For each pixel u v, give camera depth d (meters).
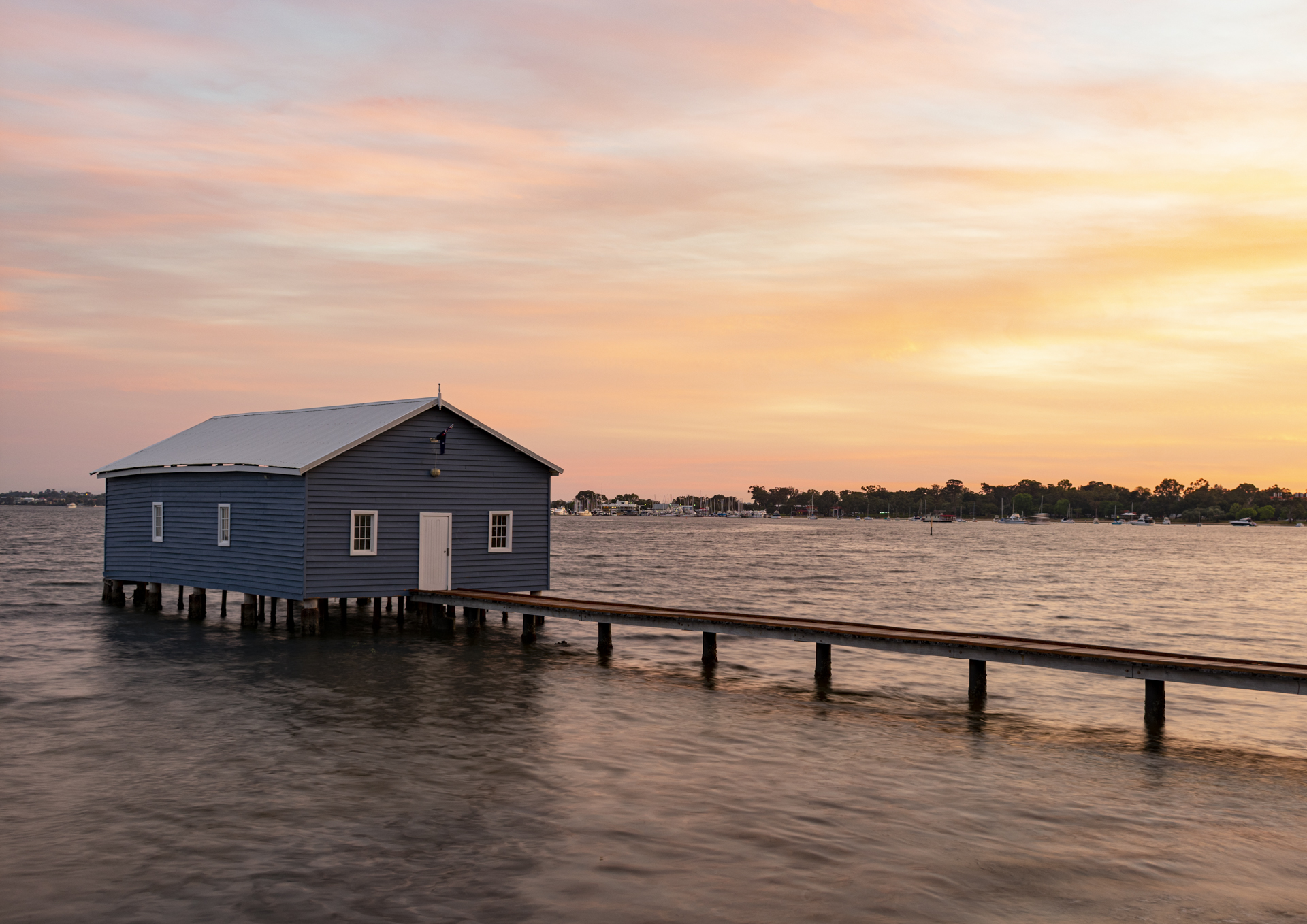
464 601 30.44
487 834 12.86
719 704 22.16
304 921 10.21
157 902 10.63
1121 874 12.07
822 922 10.45
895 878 11.72
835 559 106.19
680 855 12.28
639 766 16.39
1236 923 10.70
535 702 21.69
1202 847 13.15
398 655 28.08
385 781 15.16
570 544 137.62
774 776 16.03
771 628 25.25
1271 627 44.44
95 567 65.94
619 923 10.31
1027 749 18.58
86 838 12.53
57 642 29.91
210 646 29.30
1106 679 26.67
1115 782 16.33
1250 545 190.38
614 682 24.47
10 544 101.12
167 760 16.30
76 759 16.34
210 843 12.41
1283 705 23.44
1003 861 12.40
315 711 20.22
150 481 37.03
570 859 12.03
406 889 11.06
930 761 17.36
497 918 10.36
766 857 12.26
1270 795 15.75
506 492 34.06
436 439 32.19
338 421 34.00
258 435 36.16
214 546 33.47
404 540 31.50
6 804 13.87
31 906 10.47
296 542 29.73
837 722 20.53
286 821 13.28
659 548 128.38
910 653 23.25
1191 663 20.12
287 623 32.84
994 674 27.19
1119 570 93.62
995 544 172.38
